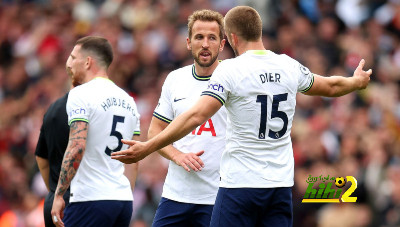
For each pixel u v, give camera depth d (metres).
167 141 19.80
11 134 56.12
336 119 45.66
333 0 57.25
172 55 56.09
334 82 21.69
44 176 24.25
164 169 41.22
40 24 67.06
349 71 50.31
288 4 56.69
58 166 23.58
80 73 24.27
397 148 42.25
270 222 20.64
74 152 22.61
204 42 23.33
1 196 48.16
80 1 67.44
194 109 19.92
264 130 20.39
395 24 55.62
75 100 23.19
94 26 63.66
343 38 53.88
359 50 51.53
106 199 23.20
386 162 40.06
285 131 20.64
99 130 23.36
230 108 20.58
